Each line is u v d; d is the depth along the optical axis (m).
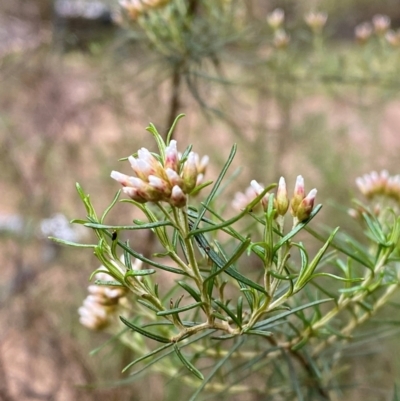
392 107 0.63
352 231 0.44
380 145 0.54
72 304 0.44
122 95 0.41
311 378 0.19
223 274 0.19
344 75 0.39
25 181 0.50
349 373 0.34
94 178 0.52
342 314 0.27
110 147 0.50
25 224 0.48
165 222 0.13
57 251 0.47
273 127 0.52
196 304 0.14
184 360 0.14
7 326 0.44
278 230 0.14
